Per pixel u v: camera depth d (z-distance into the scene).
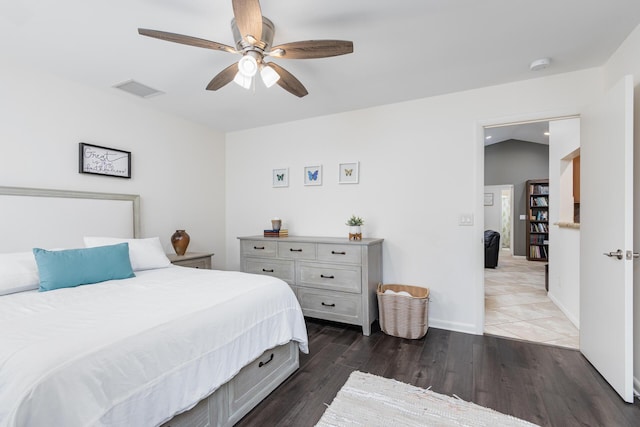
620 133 1.78
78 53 2.13
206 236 3.90
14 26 1.81
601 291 2.02
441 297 2.93
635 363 1.86
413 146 3.05
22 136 2.30
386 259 3.18
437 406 1.73
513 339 2.66
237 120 3.68
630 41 1.92
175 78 2.53
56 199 2.44
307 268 3.08
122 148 2.96
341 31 1.87
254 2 1.32
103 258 2.07
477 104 2.78
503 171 8.15
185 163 3.62
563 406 1.72
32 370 0.93
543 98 2.54
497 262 6.49
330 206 3.49
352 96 2.95
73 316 1.33
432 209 2.97
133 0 1.58
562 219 3.70
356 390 1.90
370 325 2.85
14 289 1.80
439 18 1.75
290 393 1.88
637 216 1.88
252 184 4.02
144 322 1.28
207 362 1.38
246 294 1.75
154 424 1.15
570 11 1.69
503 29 1.86
